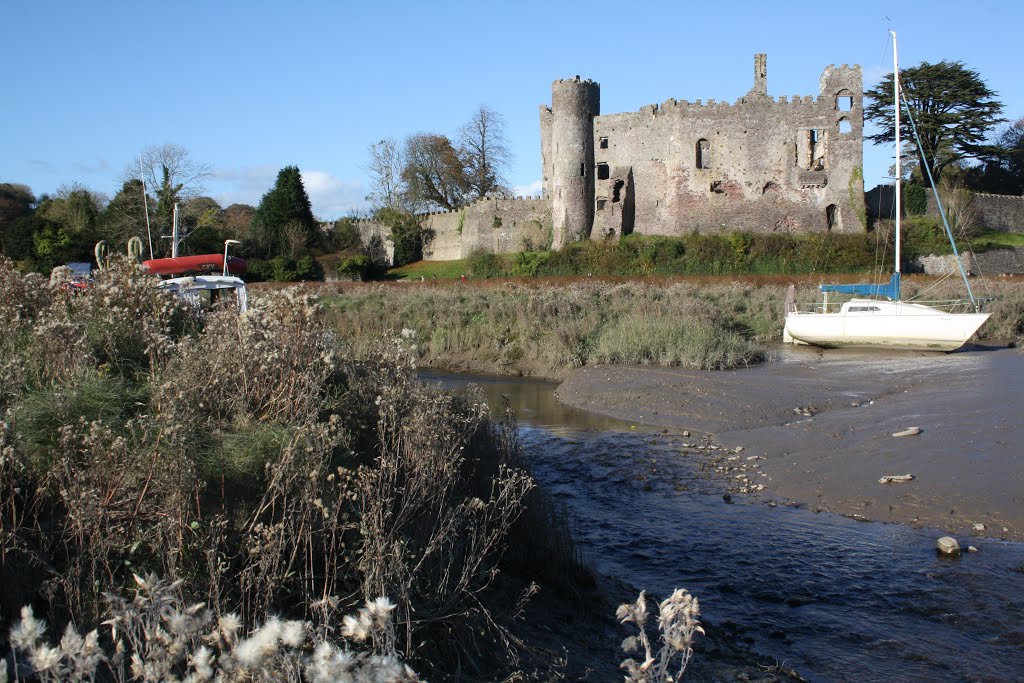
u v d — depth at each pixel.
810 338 24.50
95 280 9.17
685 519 8.77
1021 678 5.28
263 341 6.27
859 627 6.06
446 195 82.12
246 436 5.09
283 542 4.05
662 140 65.31
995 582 6.77
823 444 11.56
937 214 62.72
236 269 17.20
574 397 16.92
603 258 59.66
